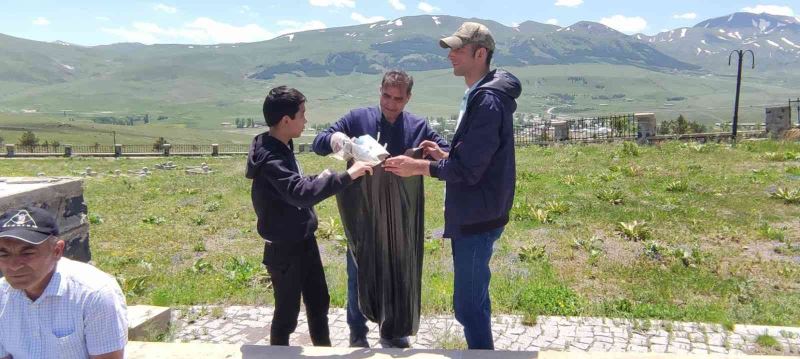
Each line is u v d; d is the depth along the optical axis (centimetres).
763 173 1489
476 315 391
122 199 1714
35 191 559
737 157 1781
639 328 579
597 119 2541
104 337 287
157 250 1027
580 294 694
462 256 384
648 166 1712
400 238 418
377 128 431
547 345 546
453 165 358
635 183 1466
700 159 1786
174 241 1100
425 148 412
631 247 913
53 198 590
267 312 655
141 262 921
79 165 3378
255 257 943
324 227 1114
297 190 374
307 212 430
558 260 851
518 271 782
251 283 785
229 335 591
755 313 621
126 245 1070
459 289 391
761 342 536
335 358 357
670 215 1116
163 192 1867
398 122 434
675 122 3309
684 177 1502
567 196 1350
